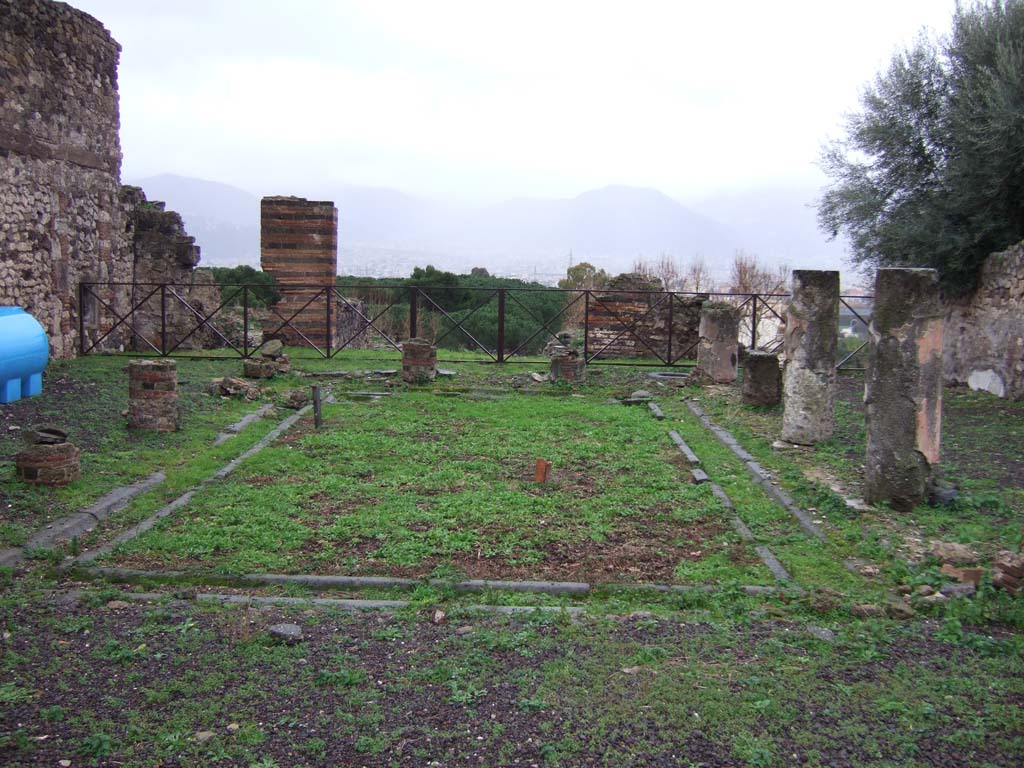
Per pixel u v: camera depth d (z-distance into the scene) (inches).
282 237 697.6
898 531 256.2
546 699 155.1
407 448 357.4
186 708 150.6
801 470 325.7
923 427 272.8
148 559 230.2
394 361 602.5
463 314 884.0
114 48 623.8
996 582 209.6
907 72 609.0
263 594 209.2
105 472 302.7
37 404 401.7
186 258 682.2
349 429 392.5
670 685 160.9
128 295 650.2
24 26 509.7
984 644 179.6
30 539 237.3
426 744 141.0
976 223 535.8
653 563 235.9
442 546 243.6
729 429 401.1
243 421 398.3
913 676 166.6
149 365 362.9
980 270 533.3
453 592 210.4
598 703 154.3
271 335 697.6
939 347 271.9
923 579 216.5
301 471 320.8
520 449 361.4
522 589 215.0
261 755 137.3
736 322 528.7
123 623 186.5
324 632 183.9
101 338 592.4
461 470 327.0
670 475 323.0
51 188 541.6
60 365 523.8
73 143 568.1
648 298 680.4
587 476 322.0
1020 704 155.7
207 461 325.4
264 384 497.4
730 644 180.2
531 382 535.5
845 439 378.6
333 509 277.3
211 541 242.7
